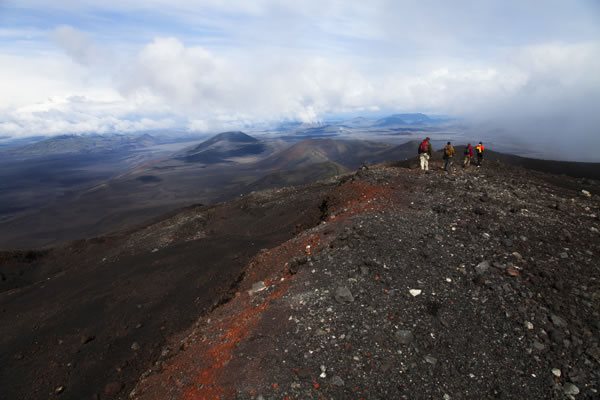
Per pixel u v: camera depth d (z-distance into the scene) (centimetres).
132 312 2302
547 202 1958
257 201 4847
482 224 1570
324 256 1420
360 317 1078
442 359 959
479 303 1130
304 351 977
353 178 2503
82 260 4216
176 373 1145
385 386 885
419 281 1223
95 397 1616
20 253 4325
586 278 1217
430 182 2178
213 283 2514
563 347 976
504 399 862
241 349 1033
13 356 1992
